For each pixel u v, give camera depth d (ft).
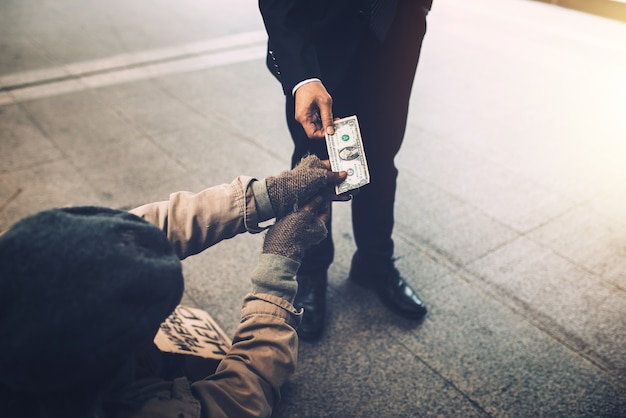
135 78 13.46
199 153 10.14
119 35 16.51
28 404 2.23
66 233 2.02
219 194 3.28
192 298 6.82
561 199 9.05
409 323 6.55
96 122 11.20
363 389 5.74
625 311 6.73
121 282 2.04
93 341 2.02
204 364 3.77
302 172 3.35
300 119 4.53
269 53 5.10
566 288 7.09
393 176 6.07
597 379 5.82
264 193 3.26
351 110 5.48
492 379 5.83
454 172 9.76
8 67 13.89
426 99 12.65
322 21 4.75
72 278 1.96
